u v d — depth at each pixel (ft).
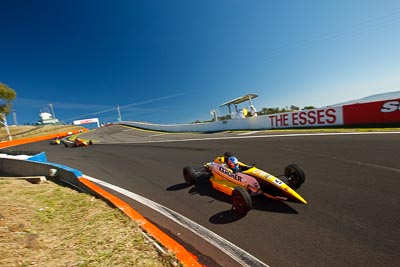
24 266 9.71
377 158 22.18
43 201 18.38
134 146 58.23
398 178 17.29
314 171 21.25
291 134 42.63
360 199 14.99
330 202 15.12
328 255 10.40
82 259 10.28
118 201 16.84
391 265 9.46
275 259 10.53
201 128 80.69
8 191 20.71
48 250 11.12
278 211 14.83
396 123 36.70
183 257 9.96
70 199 18.67
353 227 12.19
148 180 25.44
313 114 48.06
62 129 212.64
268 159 27.63
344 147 27.81
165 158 36.88
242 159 29.37
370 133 33.47
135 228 12.82
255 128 61.87
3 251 10.51
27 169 31.58
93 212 15.57
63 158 49.88
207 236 12.96
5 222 13.29
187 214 15.99
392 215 12.82
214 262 10.71
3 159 36.40
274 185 15.33
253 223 13.79
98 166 36.55
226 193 17.76
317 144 31.48
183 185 22.41
